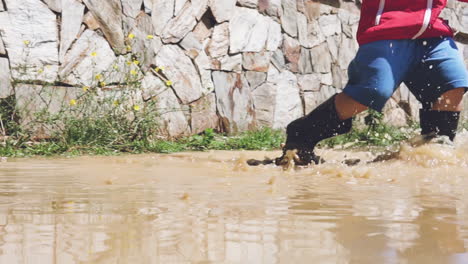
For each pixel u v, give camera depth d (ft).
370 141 19.19
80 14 17.28
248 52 22.38
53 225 3.49
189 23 20.35
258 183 6.29
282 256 2.60
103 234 3.17
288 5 24.06
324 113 9.71
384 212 4.12
